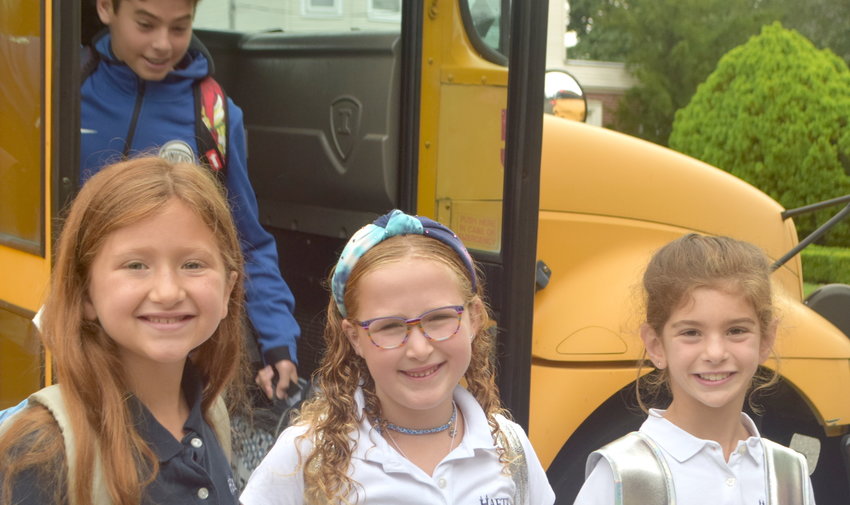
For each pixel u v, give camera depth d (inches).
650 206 136.1
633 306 119.5
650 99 837.2
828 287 155.2
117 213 60.9
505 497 70.2
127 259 61.1
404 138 125.0
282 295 109.0
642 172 136.5
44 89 92.3
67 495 57.7
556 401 118.8
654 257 84.0
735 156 600.7
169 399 65.3
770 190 586.9
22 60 97.3
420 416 70.2
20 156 98.3
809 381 132.0
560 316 122.8
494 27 117.7
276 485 70.1
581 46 971.3
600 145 134.7
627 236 133.3
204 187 64.4
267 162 141.9
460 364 68.9
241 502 69.8
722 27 864.3
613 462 77.4
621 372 121.6
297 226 140.2
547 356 120.2
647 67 854.5
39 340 94.3
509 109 109.8
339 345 71.8
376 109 126.6
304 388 109.0
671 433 78.7
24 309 98.3
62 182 89.7
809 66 583.8
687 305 78.4
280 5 138.9
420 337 67.1
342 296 70.1
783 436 146.0
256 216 110.0
